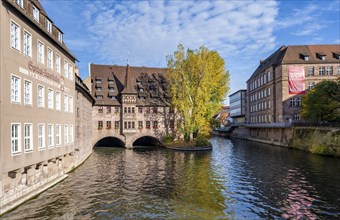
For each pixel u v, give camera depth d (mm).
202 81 43500
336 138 33500
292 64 54250
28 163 15688
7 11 13836
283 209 14727
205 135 46344
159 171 25688
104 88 53594
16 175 14664
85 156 33719
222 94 47156
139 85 56312
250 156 36000
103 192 18078
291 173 23891
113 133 51344
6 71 13625
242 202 15984
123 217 13695
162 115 53875
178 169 26719
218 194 17672
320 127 37875
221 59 47219
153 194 17719
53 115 19922
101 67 57344
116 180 21719
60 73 21750
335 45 57219
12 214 13500
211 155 37844
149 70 60125
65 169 23891
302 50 56375
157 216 13812
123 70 58281
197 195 17484
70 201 15977
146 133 52875
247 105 82312
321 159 31609
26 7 16422
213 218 13508
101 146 54375
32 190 16672
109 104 51250
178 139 53625
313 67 54062
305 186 19344
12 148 14125
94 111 50750
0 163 12992
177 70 46094
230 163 30188
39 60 18000
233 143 59344
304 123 44438
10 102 13953
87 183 20547
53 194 17328
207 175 23656
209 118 46375
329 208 14805
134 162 31625
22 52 15383
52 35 20688
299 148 42500
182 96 45812
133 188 19219
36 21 17750
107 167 27922
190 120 45781
